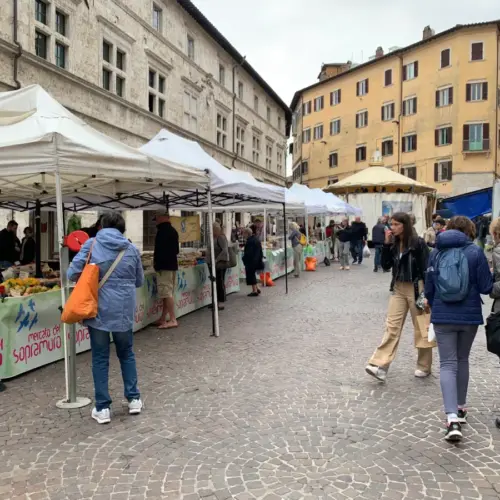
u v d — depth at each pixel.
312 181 58.00
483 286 4.07
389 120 48.28
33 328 6.00
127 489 3.35
